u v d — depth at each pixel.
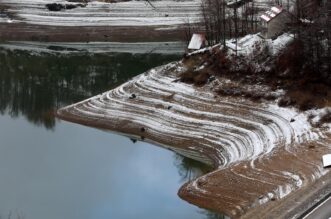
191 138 61.56
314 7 74.50
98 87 85.50
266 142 56.12
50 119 71.69
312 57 66.25
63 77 93.00
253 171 49.22
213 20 100.69
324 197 39.75
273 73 68.56
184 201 47.81
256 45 75.12
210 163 56.53
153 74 78.12
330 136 53.81
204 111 65.81
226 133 60.50
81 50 112.06
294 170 48.00
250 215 41.53
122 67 97.69
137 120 67.62
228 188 47.44
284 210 39.44
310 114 58.78
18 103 79.75
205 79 72.62
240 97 66.75
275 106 62.66
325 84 63.09
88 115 71.06
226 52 76.06
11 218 45.91
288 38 72.56
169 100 70.25
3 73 96.62
